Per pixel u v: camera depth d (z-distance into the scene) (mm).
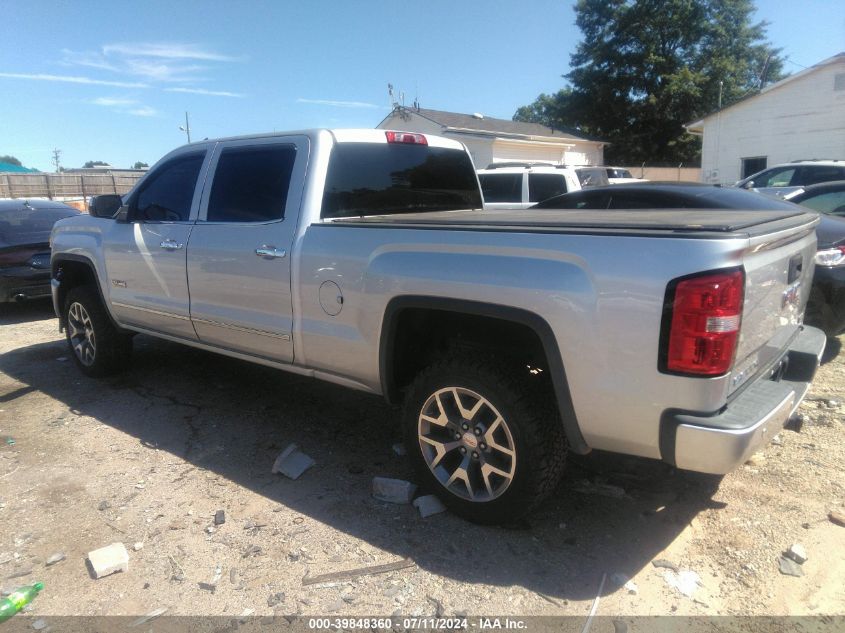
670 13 38562
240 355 4270
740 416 2496
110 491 3588
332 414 4691
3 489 3625
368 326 3355
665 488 3543
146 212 4797
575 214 3840
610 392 2615
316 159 3768
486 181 11898
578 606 2627
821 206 7336
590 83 40406
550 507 3375
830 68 21703
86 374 5539
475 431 3098
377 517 3299
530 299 2734
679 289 2404
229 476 3750
